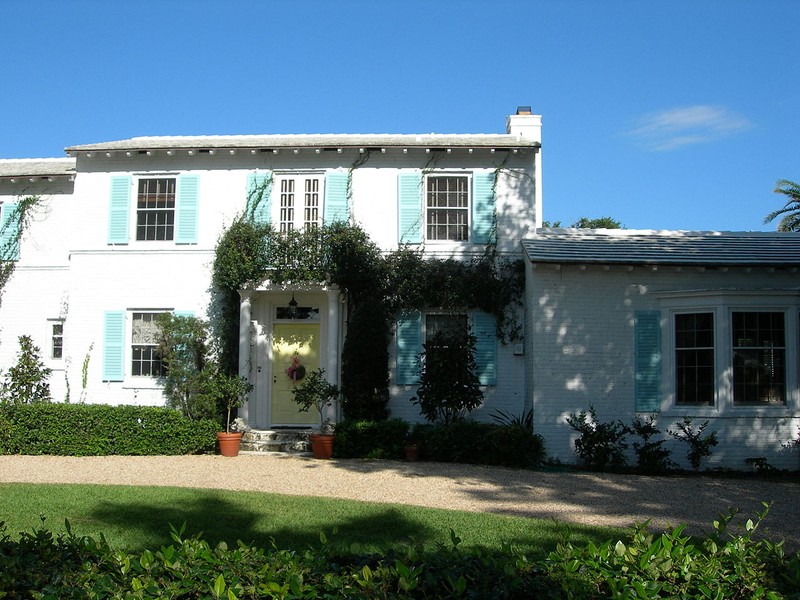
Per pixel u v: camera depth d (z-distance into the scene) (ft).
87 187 62.75
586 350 51.96
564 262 51.11
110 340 61.21
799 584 14.30
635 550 15.02
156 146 60.49
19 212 64.85
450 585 14.03
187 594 14.28
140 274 61.67
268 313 61.57
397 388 59.26
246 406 57.62
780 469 49.01
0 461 48.47
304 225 60.85
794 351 50.08
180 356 59.21
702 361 50.93
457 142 61.31
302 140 63.62
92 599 13.58
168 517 30.81
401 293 58.80
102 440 52.31
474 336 55.31
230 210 61.57
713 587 14.11
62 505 32.99
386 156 61.31
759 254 53.26
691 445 49.08
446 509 33.83
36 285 64.54
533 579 14.21
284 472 44.65
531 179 60.95
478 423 52.08
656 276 52.44
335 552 16.06
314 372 55.01
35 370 61.46
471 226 60.59
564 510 34.22
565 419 51.37
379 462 49.62
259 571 14.71
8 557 15.10
